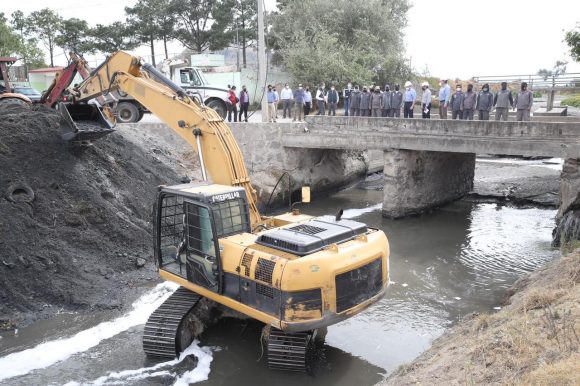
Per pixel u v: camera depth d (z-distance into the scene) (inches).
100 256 490.9
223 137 398.0
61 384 328.5
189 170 759.1
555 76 1207.6
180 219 390.0
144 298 451.5
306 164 841.5
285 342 337.1
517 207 784.9
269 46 1470.2
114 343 379.6
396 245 614.2
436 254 582.2
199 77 845.8
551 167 979.3
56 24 1635.1
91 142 595.5
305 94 916.6
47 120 559.8
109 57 477.7
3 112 584.7
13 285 428.1
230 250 336.2
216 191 354.3
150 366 350.0
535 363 221.0
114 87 474.9
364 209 793.6
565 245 525.3
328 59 1226.6
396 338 391.9
